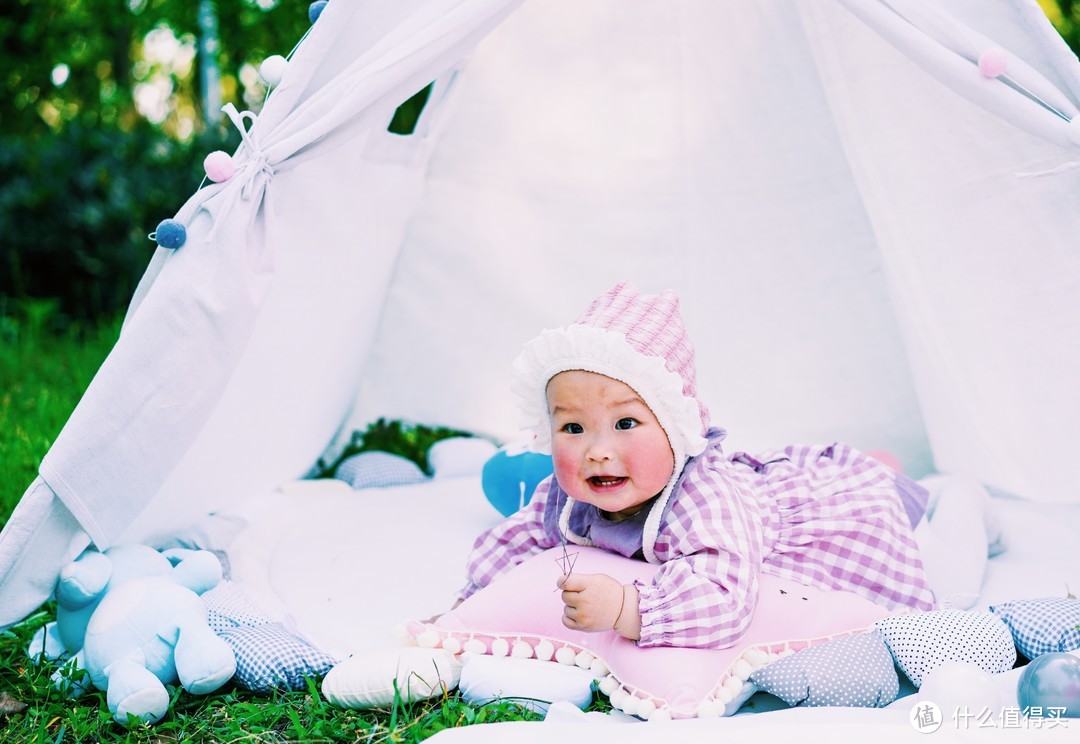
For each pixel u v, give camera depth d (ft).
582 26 13.16
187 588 9.16
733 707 7.72
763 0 12.30
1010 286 9.96
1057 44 8.66
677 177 13.80
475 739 6.26
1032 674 6.85
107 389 8.59
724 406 14.16
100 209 25.62
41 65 32.24
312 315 11.02
